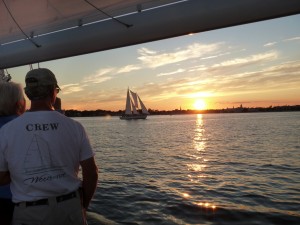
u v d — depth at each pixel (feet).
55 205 6.41
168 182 39.34
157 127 253.24
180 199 29.73
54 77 7.07
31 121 6.57
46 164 6.42
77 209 6.70
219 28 8.07
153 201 29.04
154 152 81.87
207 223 23.25
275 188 34.91
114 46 9.71
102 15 9.75
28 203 6.35
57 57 11.16
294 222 23.30
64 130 6.70
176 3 8.45
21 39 11.85
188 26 8.22
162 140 124.77
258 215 24.68
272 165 54.75
